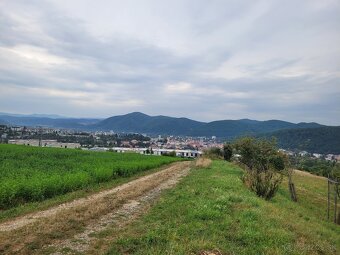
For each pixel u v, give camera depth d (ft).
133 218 52.39
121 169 128.06
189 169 178.19
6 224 46.39
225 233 40.34
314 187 151.74
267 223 46.65
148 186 93.45
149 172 157.69
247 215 49.90
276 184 84.12
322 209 101.55
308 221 65.82
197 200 61.67
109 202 64.13
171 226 43.16
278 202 82.12
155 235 38.55
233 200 62.08
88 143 613.11
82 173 94.38
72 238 39.88
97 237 40.73
